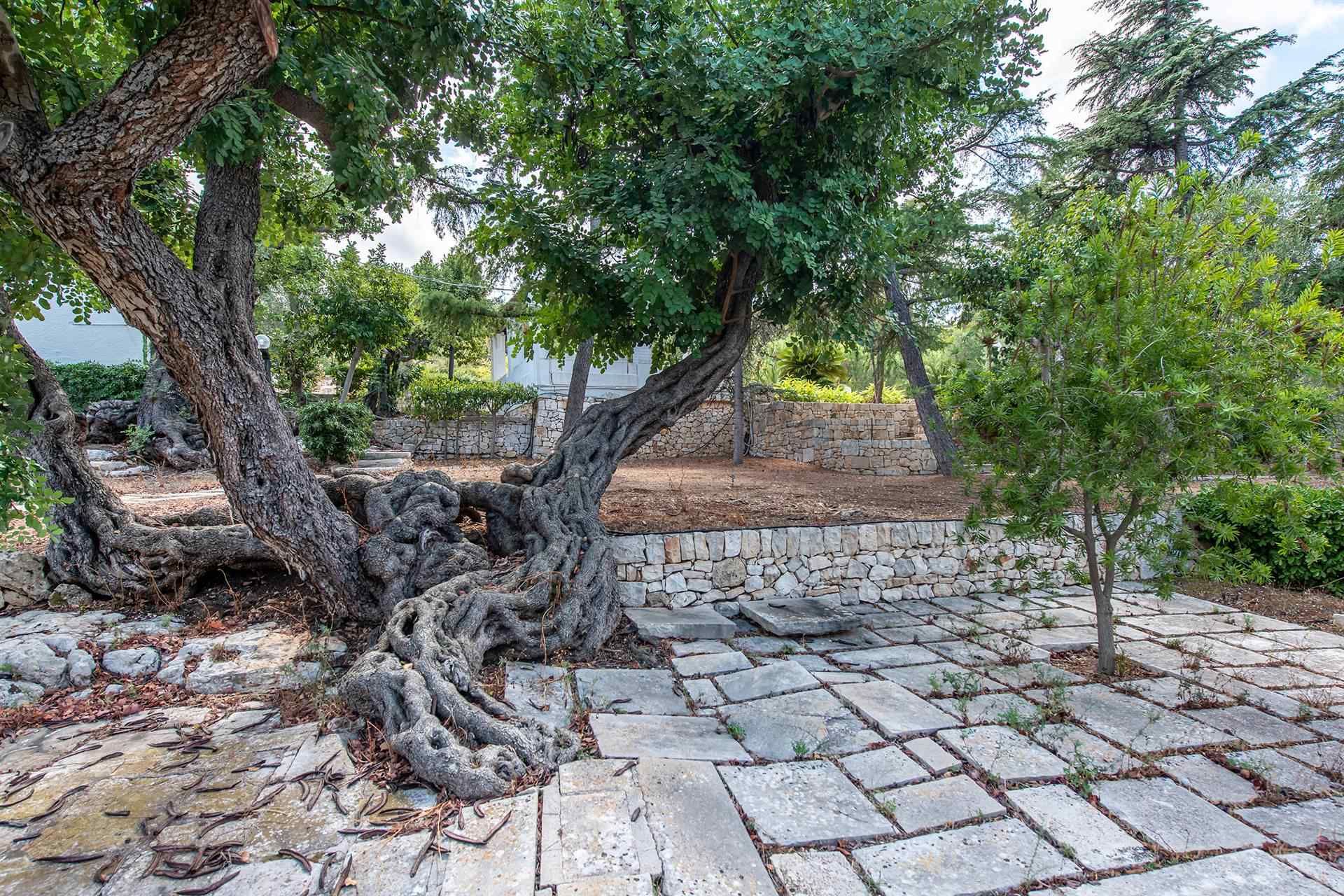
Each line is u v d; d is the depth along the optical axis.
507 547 4.89
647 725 3.06
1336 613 5.46
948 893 1.95
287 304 14.02
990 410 3.91
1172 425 3.42
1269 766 2.80
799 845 2.18
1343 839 2.28
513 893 1.86
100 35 4.07
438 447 12.98
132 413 10.06
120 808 2.31
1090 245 3.74
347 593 4.18
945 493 8.62
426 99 5.04
